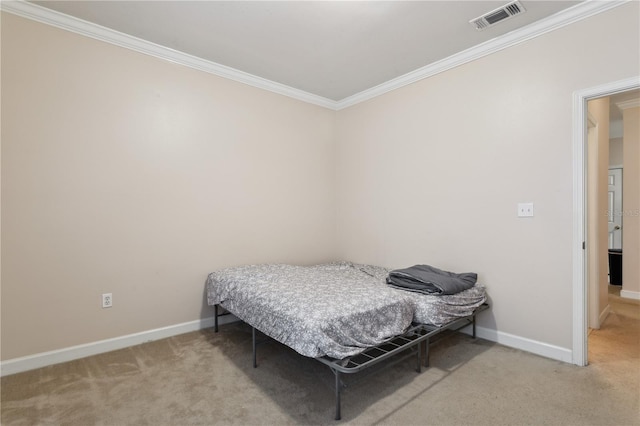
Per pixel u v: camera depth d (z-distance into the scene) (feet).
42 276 7.81
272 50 9.57
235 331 10.14
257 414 5.95
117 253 8.83
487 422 5.69
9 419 5.79
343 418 5.81
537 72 8.34
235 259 11.06
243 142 11.25
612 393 6.55
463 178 9.83
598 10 7.36
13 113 7.46
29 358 7.62
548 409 6.03
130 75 9.01
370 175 12.60
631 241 13.69
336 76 11.37
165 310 9.64
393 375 7.31
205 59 10.16
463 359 8.11
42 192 7.80
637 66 6.93
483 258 9.41
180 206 9.89
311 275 9.50
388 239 11.94
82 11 7.75
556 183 8.07
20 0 7.34
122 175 8.89
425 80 10.77
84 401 6.34
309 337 5.90
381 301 6.95
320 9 7.61
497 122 9.09
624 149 13.69
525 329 8.63
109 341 8.68
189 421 5.76
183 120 9.93
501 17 7.95
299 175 12.80
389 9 7.59
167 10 7.69
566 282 7.93
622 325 10.50
